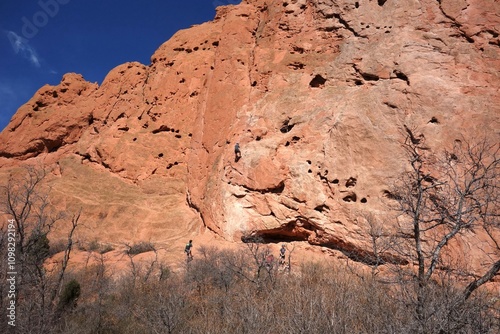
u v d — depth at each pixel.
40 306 11.89
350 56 19.61
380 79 18.05
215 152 22.00
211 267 14.88
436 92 16.31
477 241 13.07
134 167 25.70
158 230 21.62
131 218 22.56
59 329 11.94
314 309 8.12
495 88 16.16
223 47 25.22
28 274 13.53
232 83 23.38
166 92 28.31
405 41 18.14
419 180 8.59
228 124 22.02
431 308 6.27
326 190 17.08
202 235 20.12
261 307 9.51
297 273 14.44
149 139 26.81
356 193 16.19
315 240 17.20
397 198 11.36
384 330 6.62
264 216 18.16
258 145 19.42
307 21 22.33
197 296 13.19
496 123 15.20
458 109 15.77
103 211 23.02
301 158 18.14
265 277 13.21
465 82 16.45
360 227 15.48
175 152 26.06
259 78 22.20
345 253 16.03
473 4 17.94
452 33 17.72
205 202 20.64
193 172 23.28
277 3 24.03
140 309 12.54
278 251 17.25
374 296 8.19
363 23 20.12
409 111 16.45
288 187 17.94
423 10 18.64
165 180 24.97
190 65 28.61
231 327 9.66
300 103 19.83
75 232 21.84
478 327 6.07
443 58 17.22
